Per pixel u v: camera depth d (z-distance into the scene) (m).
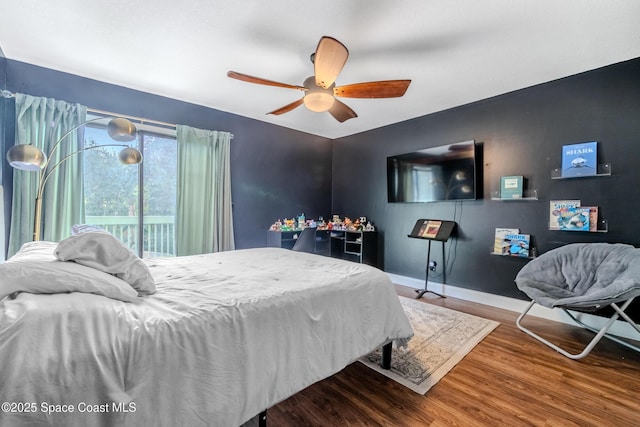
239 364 1.06
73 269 1.06
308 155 4.63
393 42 2.10
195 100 3.30
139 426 0.83
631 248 2.16
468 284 3.33
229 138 3.57
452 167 3.37
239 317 1.13
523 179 2.90
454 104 3.36
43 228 2.43
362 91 2.23
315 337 1.35
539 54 2.26
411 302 3.22
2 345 0.74
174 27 1.98
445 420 1.41
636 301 2.30
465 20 1.85
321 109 2.33
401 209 4.02
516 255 2.91
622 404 1.52
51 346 0.79
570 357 2.00
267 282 1.53
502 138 3.06
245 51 2.27
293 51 2.26
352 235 4.29
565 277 2.41
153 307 1.12
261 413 1.20
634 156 2.32
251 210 3.93
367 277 1.77
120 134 2.03
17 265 0.98
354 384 1.70
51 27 1.98
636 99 2.31
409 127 3.92
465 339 2.29
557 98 2.70
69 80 2.64
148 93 3.08
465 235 3.36
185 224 3.22
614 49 2.18
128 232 3.07
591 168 2.49
